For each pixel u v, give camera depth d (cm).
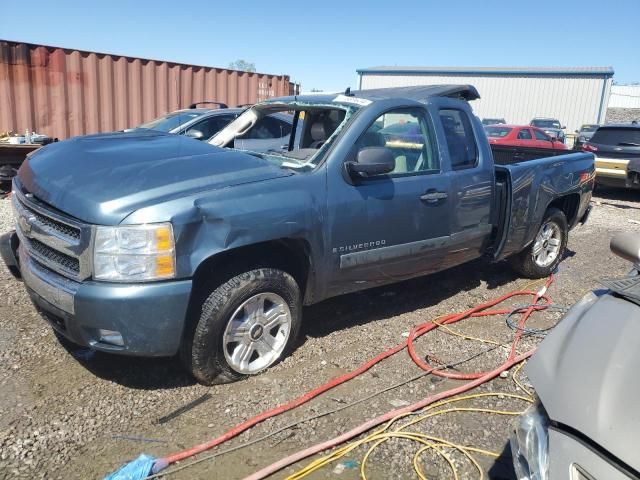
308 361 389
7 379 347
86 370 363
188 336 334
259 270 350
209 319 330
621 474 155
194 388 347
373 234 402
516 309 499
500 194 505
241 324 350
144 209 305
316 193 367
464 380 375
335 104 424
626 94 6034
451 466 284
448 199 447
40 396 330
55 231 326
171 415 319
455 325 469
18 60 1017
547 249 593
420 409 335
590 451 164
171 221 305
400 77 4122
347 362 391
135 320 304
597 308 210
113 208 304
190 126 828
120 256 301
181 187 323
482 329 463
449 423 323
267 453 291
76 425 305
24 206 362
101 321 304
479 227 486
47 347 391
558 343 204
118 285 302
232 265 346
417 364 391
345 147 388
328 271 384
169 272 307
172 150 385
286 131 691
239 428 304
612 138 1240
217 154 378
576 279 612
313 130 464
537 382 196
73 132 1089
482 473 279
